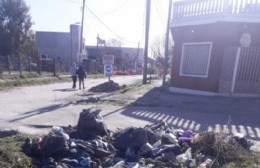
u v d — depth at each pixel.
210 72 16.19
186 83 17.73
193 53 17.28
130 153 6.23
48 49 61.50
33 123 9.39
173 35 18.42
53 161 5.51
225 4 14.95
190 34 17.25
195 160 6.06
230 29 15.37
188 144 6.81
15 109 12.04
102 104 13.69
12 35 50.34
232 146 6.62
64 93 18.47
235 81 15.55
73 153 5.87
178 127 9.28
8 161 5.35
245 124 9.85
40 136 7.17
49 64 34.41
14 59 27.69
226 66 15.74
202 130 8.90
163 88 20.91
